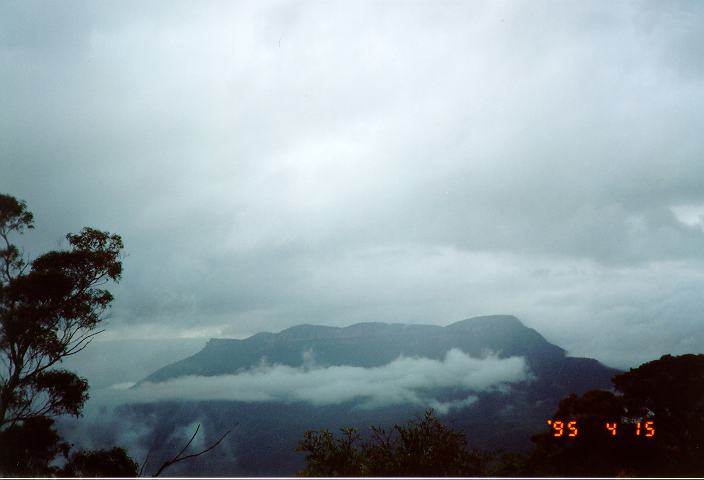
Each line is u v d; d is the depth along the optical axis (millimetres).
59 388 20172
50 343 20688
